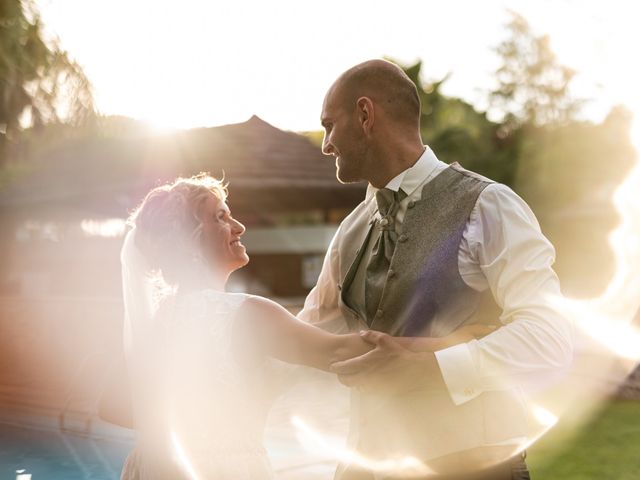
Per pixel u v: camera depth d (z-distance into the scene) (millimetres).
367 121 2307
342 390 3711
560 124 27688
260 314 2248
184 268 2314
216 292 2297
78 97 11078
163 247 2311
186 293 2309
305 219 19828
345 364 2143
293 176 14242
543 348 2006
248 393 2254
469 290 2174
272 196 15078
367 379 2139
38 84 10977
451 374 2041
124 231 16172
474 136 27422
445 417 2139
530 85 29141
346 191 14820
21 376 7289
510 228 2104
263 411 2326
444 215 2209
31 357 7441
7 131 11250
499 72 29703
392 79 2318
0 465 5117
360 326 2445
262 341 2238
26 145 11961
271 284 17000
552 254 2119
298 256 16859
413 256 2223
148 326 2320
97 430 5645
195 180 2438
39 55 10758
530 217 2146
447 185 2254
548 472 4988
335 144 2369
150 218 2328
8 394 6676
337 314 2592
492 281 2129
